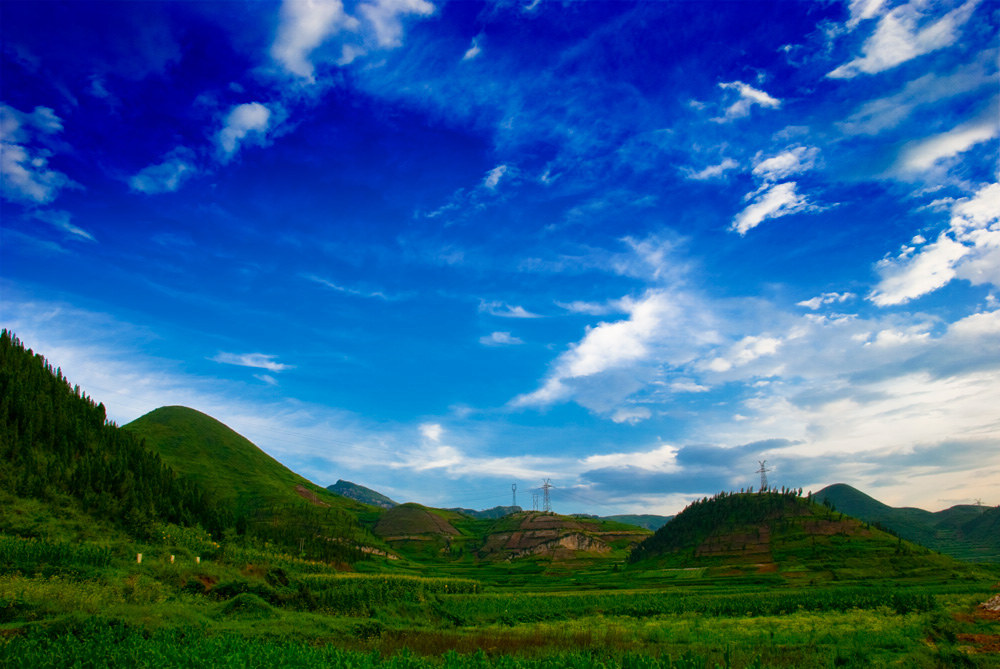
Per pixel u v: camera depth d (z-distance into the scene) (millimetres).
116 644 27719
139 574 54375
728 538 178000
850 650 34219
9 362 124625
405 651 29484
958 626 43219
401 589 73250
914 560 138750
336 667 25828
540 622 60594
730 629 48875
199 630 33188
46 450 104125
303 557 133875
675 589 117312
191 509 122125
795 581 126562
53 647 25062
